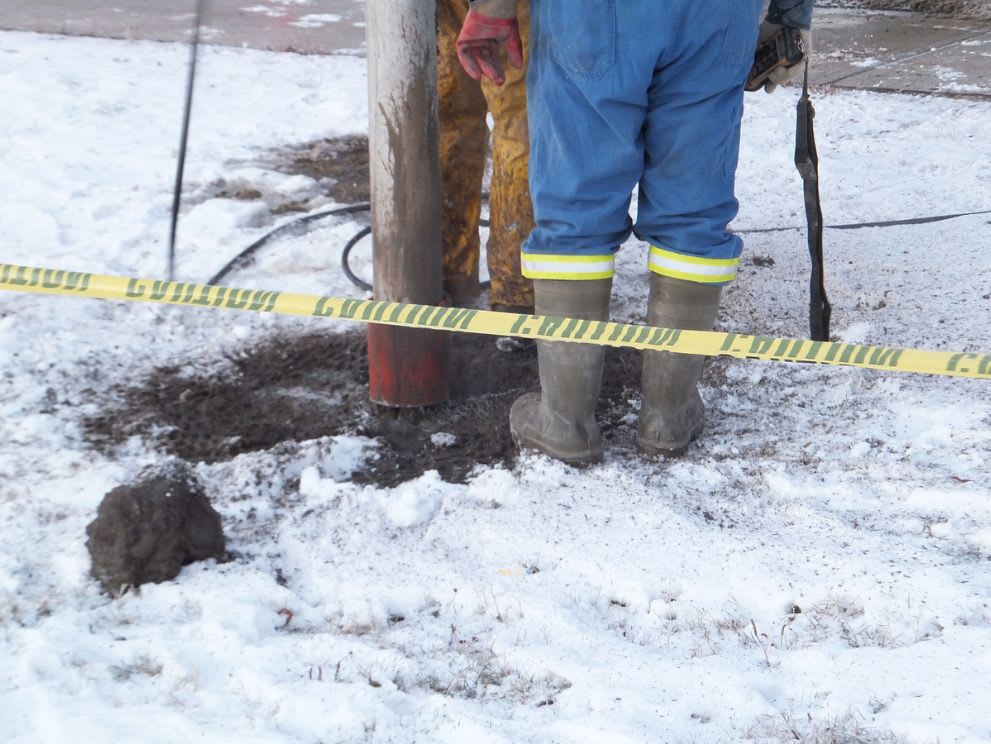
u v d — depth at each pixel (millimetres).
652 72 2898
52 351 4082
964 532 2932
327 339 4355
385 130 3406
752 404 3793
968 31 10477
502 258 4262
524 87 3859
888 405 3717
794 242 5348
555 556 2877
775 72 3344
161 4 11477
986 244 5129
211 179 6219
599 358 3248
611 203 3045
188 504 2871
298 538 3012
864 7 11727
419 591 2748
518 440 3447
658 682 2357
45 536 2969
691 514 3080
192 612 2670
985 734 2107
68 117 7227
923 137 7074
